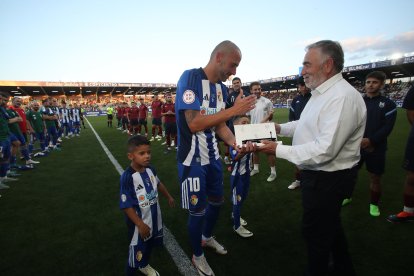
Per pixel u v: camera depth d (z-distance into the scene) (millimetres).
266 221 2949
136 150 1825
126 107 13211
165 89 46625
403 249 2305
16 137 5789
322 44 1445
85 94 46156
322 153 1328
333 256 1798
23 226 2943
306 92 3852
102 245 2518
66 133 11992
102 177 4941
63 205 3559
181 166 1969
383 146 2863
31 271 2131
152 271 2016
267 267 2113
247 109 1688
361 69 26969
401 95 27047
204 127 1707
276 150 1525
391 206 3225
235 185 2525
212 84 1947
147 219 1930
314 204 1485
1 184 4352
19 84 31984
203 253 2215
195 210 1955
